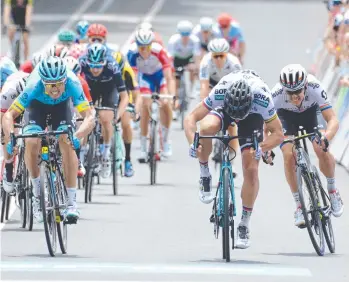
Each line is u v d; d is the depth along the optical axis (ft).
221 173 91.20
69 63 113.29
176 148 165.48
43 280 79.97
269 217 112.98
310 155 157.99
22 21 225.15
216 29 193.26
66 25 300.81
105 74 124.36
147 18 312.71
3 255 91.56
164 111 152.66
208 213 114.83
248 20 307.17
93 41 139.03
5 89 102.53
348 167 145.79
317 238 97.66
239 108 87.86
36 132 90.79
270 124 92.17
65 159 94.48
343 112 158.51
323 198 96.78
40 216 94.89
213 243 98.68
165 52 147.64
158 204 120.37
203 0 351.67
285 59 247.91
